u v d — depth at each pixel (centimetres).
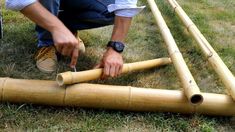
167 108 176
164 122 175
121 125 173
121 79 205
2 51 222
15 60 214
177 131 172
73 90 174
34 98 174
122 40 186
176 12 291
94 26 220
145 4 326
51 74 206
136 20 294
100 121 173
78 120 173
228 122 180
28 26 258
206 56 216
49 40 206
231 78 186
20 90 173
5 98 174
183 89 179
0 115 169
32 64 212
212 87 211
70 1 209
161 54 243
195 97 169
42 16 160
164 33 237
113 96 174
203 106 175
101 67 187
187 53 248
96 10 209
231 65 235
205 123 175
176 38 268
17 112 172
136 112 180
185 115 180
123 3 182
